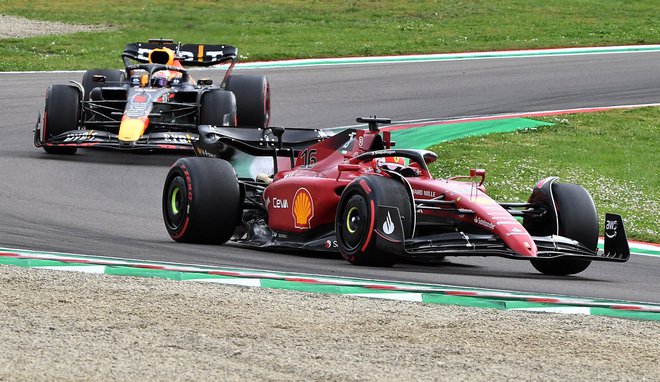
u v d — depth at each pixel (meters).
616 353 23.22
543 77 97.94
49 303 25.67
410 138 70.75
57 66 99.62
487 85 93.44
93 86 63.94
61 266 30.83
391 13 144.00
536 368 21.62
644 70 102.44
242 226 38.25
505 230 31.25
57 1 150.38
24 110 76.44
